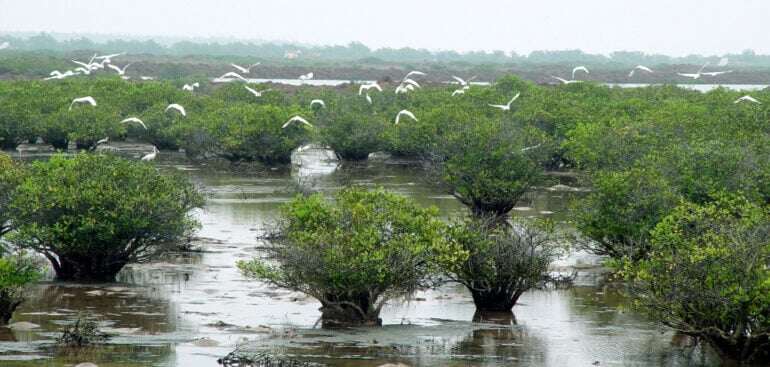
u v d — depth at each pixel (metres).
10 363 33.34
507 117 107.62
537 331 39.91
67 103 133.62
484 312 43.50
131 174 50.00
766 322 33.22
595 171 68.50
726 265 33.53
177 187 52.72
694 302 34.28
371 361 34.31
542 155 76.50
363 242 38.81
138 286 47.12
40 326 38.97
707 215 38.84
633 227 50.16
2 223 51.06
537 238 47.81
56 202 46.53
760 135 74.62
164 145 129.12
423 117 115.56
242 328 39.16
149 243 49.47
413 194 85.25
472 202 73.94
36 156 114.50
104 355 34.75
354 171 107.88
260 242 59.41
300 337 37.72
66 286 46.56
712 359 35.53
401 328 39.91
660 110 104.88
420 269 40.59
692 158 58.62
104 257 48.12
